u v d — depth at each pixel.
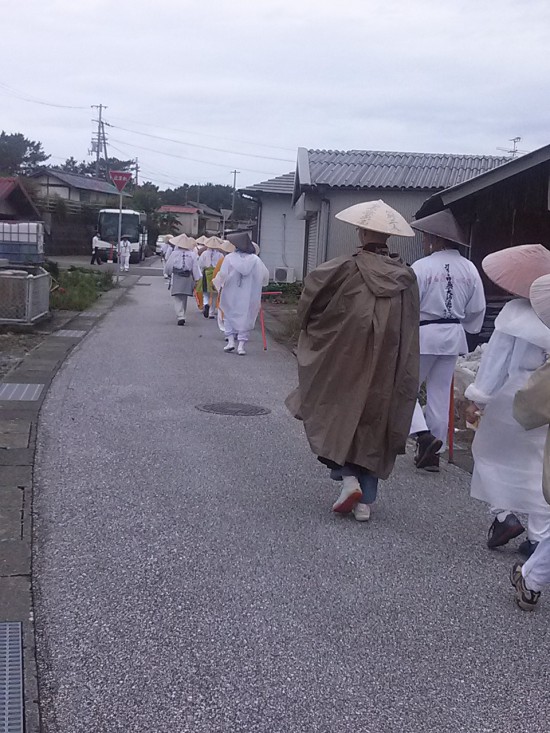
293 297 25.30
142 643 3.91
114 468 6.67
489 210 12.71
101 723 3.28
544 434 4.86
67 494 5.98
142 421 8.33
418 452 7.04
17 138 87.25
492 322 12.06
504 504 4.95
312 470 6.89
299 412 5.61
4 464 6.67
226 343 14.87
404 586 4.69
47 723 3.27
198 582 4.60
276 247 30.56
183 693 3.51
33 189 31.12
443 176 20.83
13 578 4.56
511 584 4.71
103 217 49.19
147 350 13.41
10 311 14.80
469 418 5.21
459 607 4.46
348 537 5.39
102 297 24.22
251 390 10.33
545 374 3.90
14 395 9.32
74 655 3.78
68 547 5.02
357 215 5.50
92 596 4.38
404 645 4.02
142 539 5.18
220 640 3.97
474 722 3.42
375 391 5.35
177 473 6.61
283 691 3.56
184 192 115.69
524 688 3.69
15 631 3.97
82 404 8.99
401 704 3.51
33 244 16.53
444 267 6.84
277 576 4.73
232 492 6.20
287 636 4.04
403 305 5.41
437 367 7.06
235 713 3.38
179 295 17.20
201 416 8.69
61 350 12.84
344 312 5.36
